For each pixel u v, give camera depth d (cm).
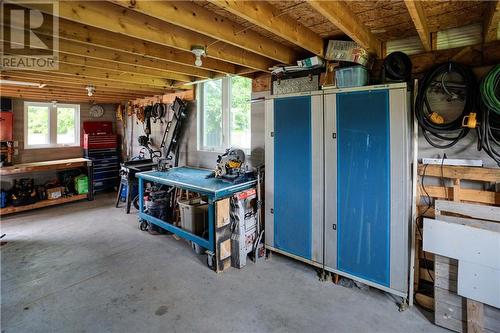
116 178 687
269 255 337
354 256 268
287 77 321
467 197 235
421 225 253
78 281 283
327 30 255
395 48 275
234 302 250
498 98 207
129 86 474
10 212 490
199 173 434
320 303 250
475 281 206
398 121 237
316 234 291
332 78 275
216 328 218
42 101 595
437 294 223
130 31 213
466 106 223
